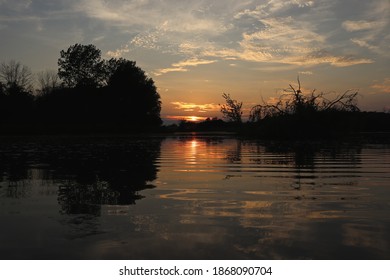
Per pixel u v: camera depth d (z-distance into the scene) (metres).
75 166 9.40
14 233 3.49
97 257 2.93
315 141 21.78
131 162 10.46
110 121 66.00
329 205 4.64
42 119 60.00
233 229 3.60
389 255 2.96
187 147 17.62
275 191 5.64
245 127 32.72
